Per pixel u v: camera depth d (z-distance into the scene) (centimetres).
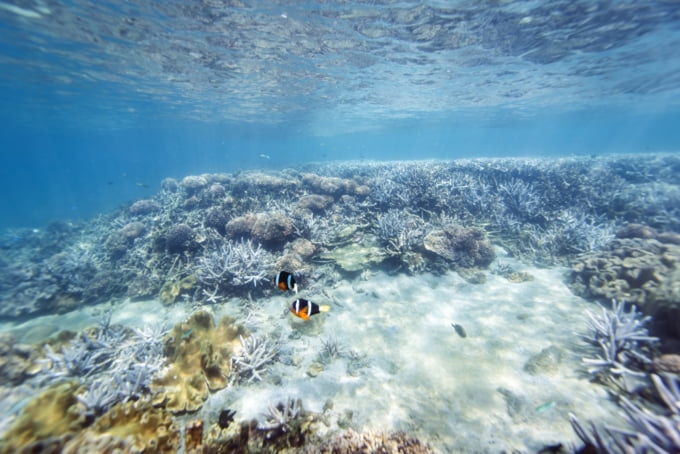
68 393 377
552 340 565
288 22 1209
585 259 793
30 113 3238
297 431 383
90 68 1748
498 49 1488
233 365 528
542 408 401
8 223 3194
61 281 970
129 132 5544
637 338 475
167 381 473
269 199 1397
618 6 1088
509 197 1306
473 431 405
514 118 4319
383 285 821
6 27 1226
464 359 540
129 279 990
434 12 1126
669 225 1061
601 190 1326
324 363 555
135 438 308
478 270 867
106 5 1076
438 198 1182
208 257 895
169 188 1962
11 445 298
